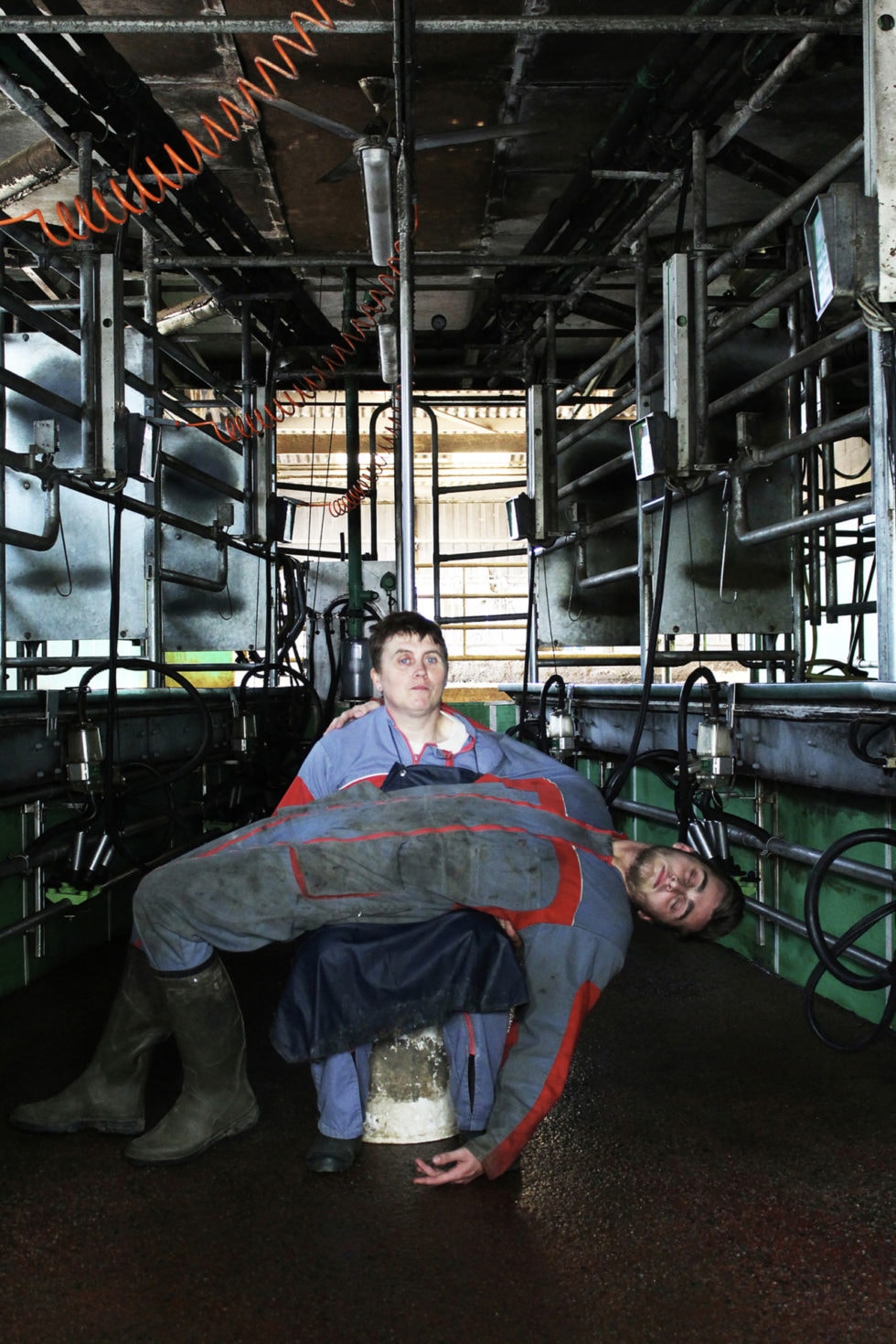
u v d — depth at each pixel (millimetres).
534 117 4125
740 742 3084
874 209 2305
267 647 5473
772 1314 1370
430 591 10250
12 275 5277
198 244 4652
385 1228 1604
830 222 2301
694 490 3391
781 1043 2467
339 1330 1334
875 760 2164
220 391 5320
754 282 5301
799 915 2961
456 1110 1929
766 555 4527
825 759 2543
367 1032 1807
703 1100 2115
